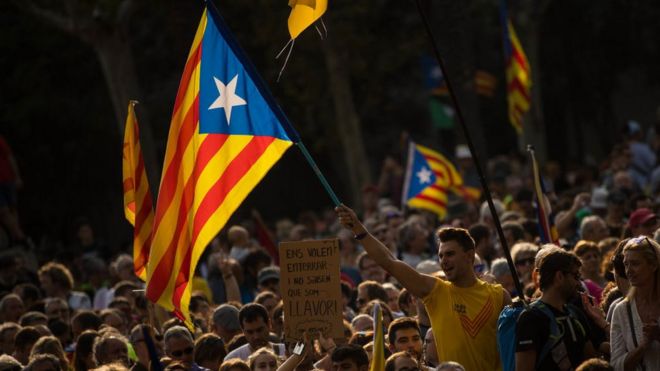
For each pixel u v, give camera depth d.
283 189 71.69
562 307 15.61
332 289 17.20
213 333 20.50
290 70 56.72
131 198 20.81
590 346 15.62
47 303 25.70
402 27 58.34
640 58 71.31
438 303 16.83
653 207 31.25
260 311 19.67
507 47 41.62
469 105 46.19
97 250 44.03
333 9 53.00
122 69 44.88
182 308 18.25
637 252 15.55
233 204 18.27
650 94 80.50
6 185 37.06
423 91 69.06
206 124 18.47
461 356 16.66
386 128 70.12
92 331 21.22
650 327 15.38
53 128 64.06
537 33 56.41
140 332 20.02
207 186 18.39
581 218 32.62
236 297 25.67
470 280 16.81
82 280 36.59
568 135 78.00
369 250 16.78
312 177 72.31
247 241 32.41
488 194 16.89
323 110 59.75
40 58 62.03
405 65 66.19
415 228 29.05
